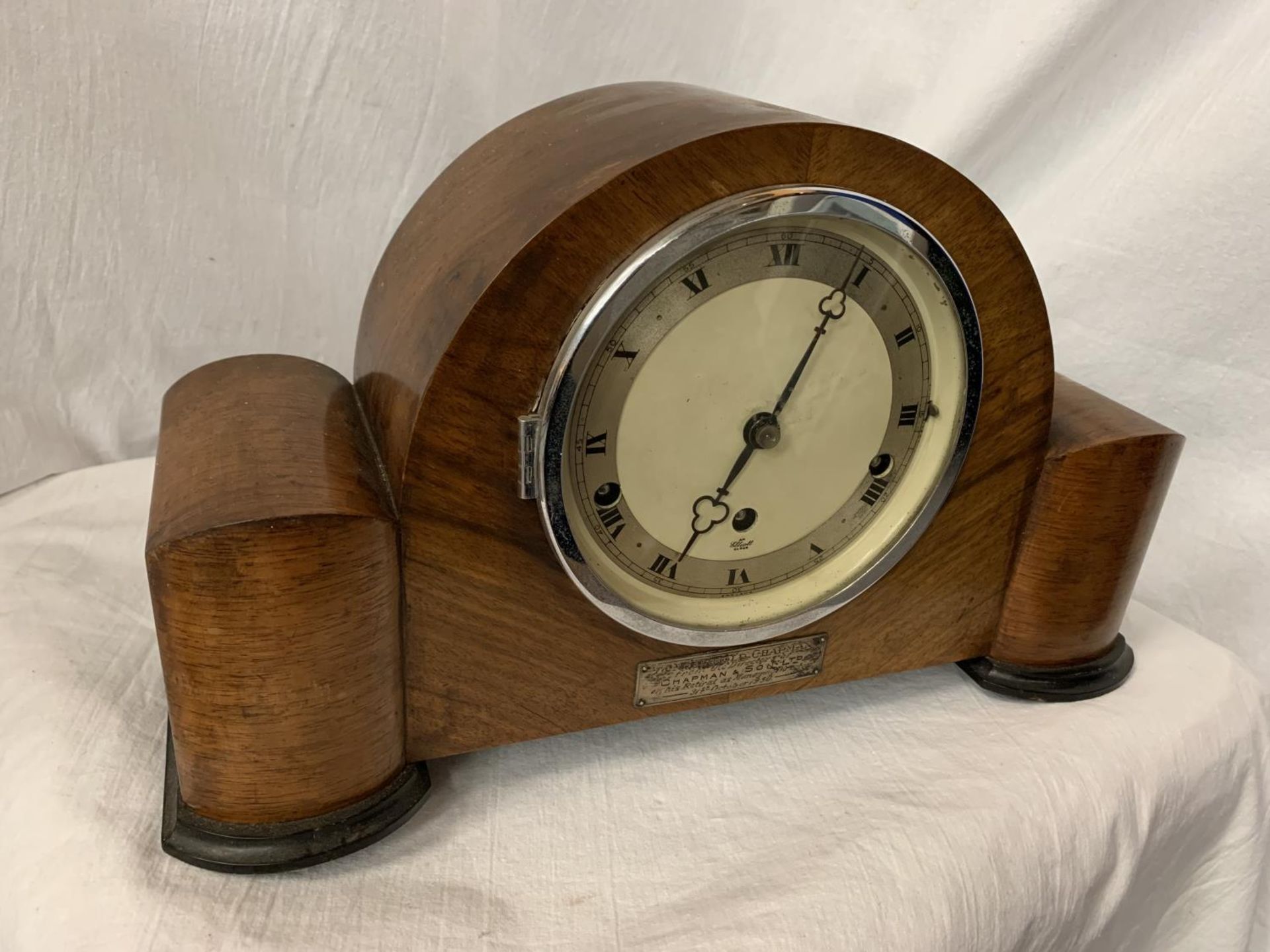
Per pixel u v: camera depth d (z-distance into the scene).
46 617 0.79
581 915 0.59
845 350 0.62
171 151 0.98
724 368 0.60
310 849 0.59
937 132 1.03
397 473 0.57
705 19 1.00
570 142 0.62
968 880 0.63
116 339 1.05
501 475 0.57
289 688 0.56
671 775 0.70
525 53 0.98
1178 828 0.75
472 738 0.65
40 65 0.91
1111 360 1.11
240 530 0.51
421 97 0.99
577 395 0.56
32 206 0.97
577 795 0.68
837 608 0.70
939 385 0.66
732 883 0.61
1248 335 1.06
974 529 0.72
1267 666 1.11
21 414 1.03
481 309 0.53
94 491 1.00
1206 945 0.84
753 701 0.78
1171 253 1.05
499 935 0.57
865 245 0.59
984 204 0.60
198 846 0.58
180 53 0.94
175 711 0.57
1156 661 0.84
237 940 0.55
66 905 0.56
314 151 1.01
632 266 0.53
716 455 0.62
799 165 0.55
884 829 0.65
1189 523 1.14
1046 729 0.75
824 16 1.01
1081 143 1.05
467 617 0.61
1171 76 1.00
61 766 0.64
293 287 1.07
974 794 0.69
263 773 0.58
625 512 0.61
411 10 0.95
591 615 0.64
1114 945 0.77
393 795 0.63
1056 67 1.00
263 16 0.93
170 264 1.03
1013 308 0.65
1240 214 1.01
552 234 0.52
